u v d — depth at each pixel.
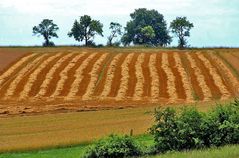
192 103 65.88
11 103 67.12
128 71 87.19
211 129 29.97
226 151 22.91
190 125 30.02
